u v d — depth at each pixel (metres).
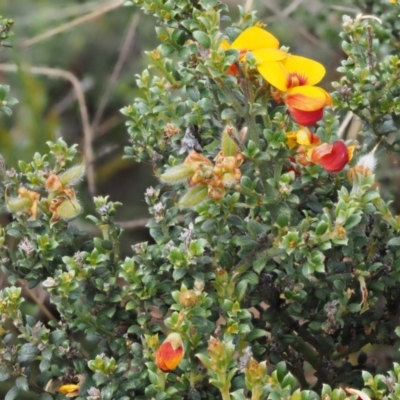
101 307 0.62
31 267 0.62
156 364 0.59
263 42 0.61
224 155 0.59
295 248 0.60
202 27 0.61
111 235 0.62
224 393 0.58
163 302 0.61
